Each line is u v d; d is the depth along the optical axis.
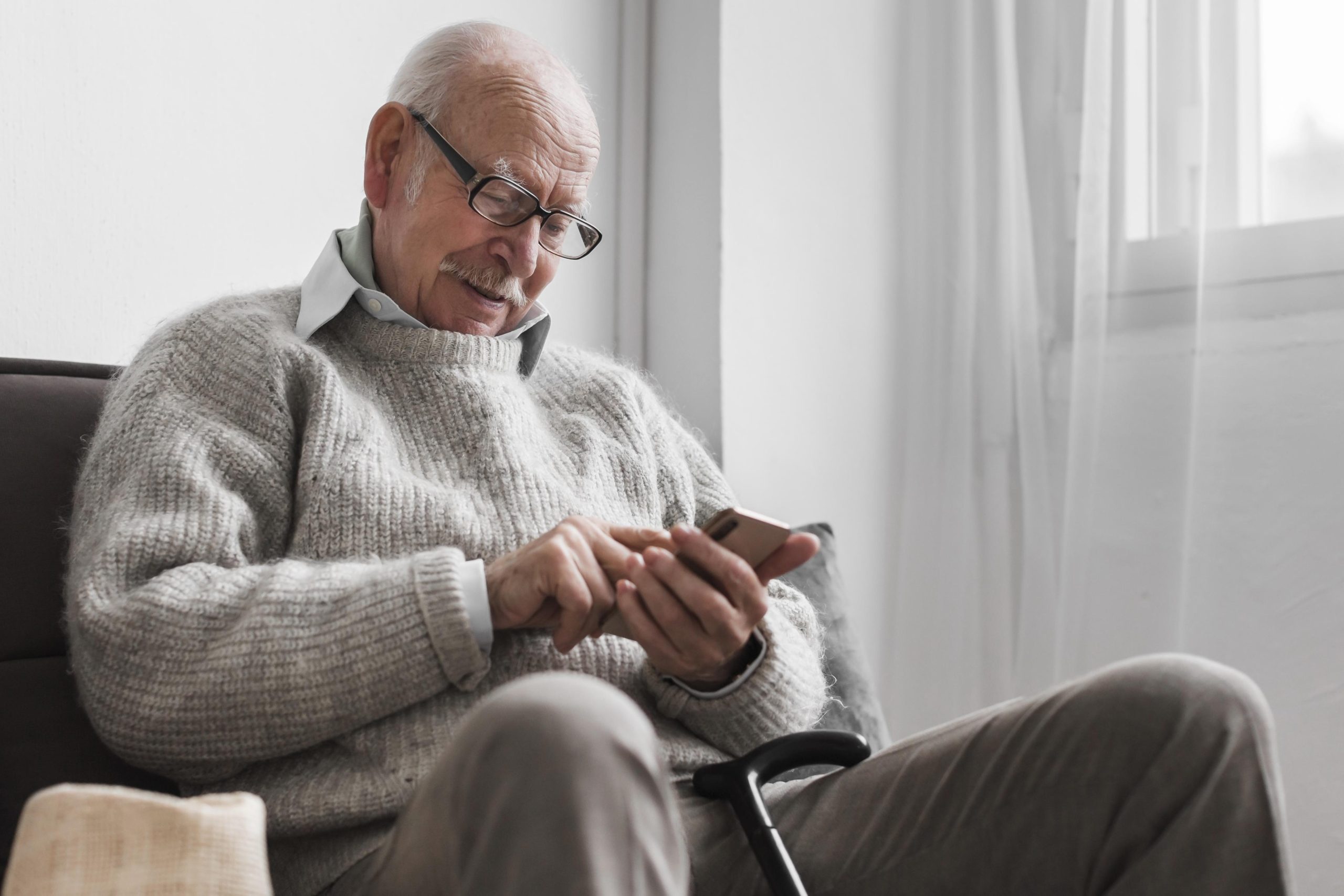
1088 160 1.89
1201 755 0.78
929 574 2.13
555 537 1.00
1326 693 1.61
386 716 0.99
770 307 2.06
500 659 1.06
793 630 1.17
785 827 1.02
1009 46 2.05
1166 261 1.83
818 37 2.14
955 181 2.13
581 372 1.37
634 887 0.59
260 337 1.17
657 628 0.98
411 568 0.98
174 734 0.94
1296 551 1.66
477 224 1.24
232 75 1.59
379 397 1.21
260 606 0.96
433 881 0.67
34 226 1.40
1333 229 1.68
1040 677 1.94
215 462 1.08
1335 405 1.65
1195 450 1.77
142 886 0.55
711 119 2.03
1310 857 1.59
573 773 0.60
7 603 1.07
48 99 1.41
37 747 1.02
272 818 0.95
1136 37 1.89
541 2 1.98
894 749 1.01
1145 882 0.78
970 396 2.08
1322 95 1.71
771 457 2.05
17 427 1.14
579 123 1.29
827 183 2.15
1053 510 1.99
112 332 1.46
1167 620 1.76
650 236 2.15
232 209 1.58
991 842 0.89
